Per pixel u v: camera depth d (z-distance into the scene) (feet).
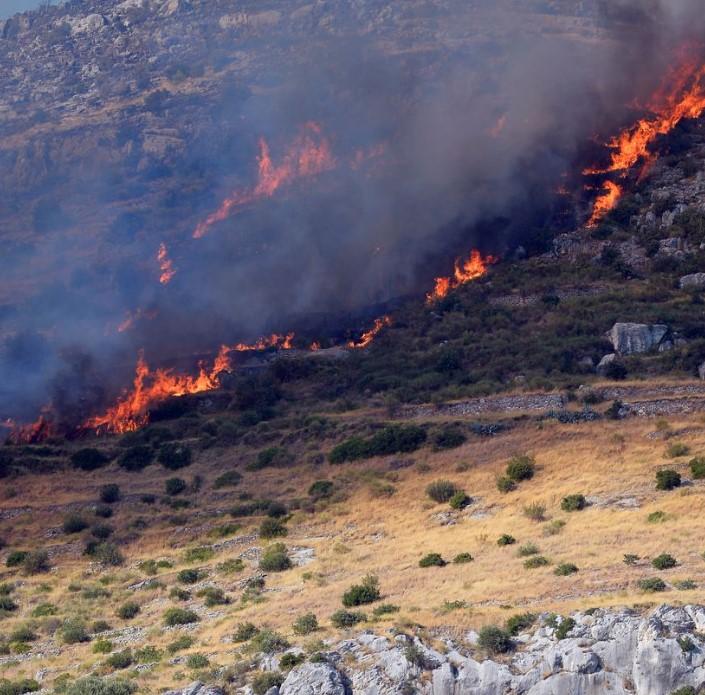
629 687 588.91
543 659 608.19
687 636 588.91
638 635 598.34
